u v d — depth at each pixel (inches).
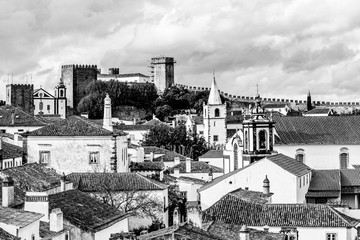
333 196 5871.1
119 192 4566.9
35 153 5526.6
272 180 5487.2
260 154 6397.6
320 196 5876.0
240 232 3100.4
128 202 4554.6
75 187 4547.2
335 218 4082.2
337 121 6929.1
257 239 3228.3
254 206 4153.5
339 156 6732.3
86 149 5531.5
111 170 5521.7
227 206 4072.3
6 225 2488.9
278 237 3277.6
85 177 4697.3
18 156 5364.2
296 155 6692.9
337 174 6097.4
